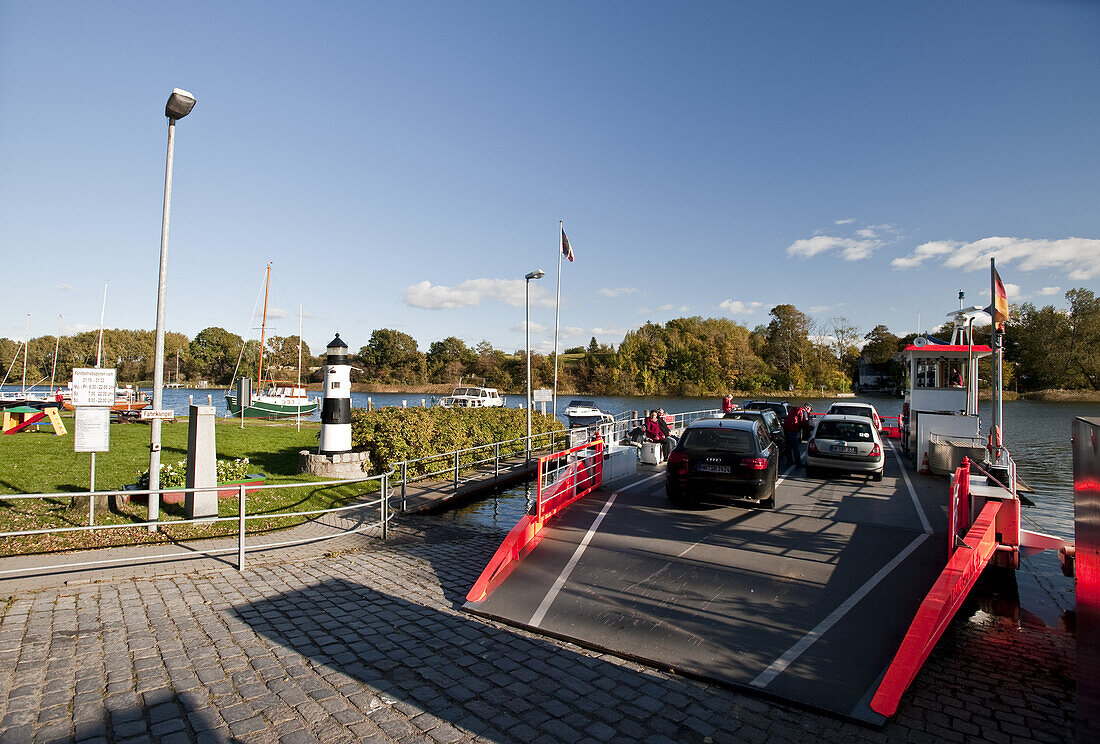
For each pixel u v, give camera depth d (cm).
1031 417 4591
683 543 845
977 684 526
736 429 1058
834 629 586
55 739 397
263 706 454
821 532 884
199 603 670
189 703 454
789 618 612
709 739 425
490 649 577
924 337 1678
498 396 4938
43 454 1462
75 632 575
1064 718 466
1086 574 328
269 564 827
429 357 9538
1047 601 768
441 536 1056
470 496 1441
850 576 708
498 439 1997
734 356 9125
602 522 961
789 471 1488
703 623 610
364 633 607
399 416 1623
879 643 560
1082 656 330
